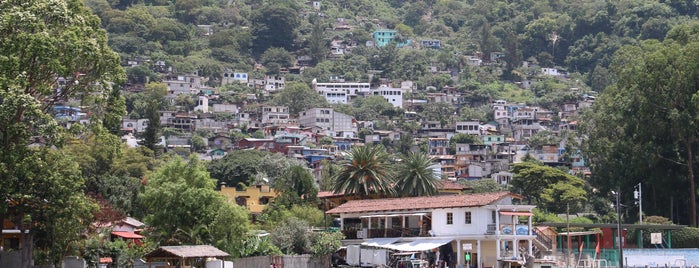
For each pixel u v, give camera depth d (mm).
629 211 172000
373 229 126500
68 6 90375
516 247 116562
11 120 82250
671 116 156750
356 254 119625
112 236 120875
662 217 158250
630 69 180250
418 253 119875
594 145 177750
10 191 82250
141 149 196875
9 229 99250
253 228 138625
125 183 152500
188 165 116875
